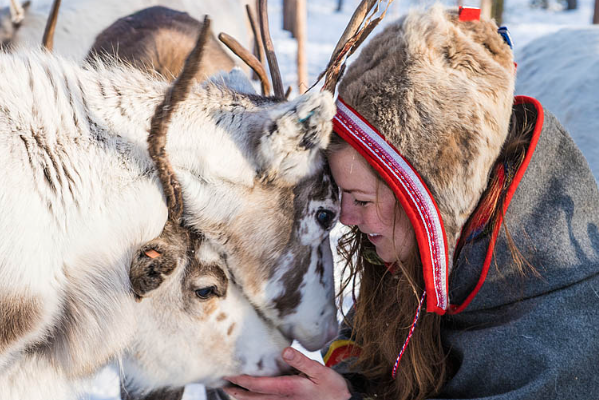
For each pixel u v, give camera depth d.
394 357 1.96
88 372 1.69
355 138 1.61
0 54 1.62
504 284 1.70
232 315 1.73
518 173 1.62
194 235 1.62
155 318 1.70
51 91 1.56
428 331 1.85
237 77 1.94
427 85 1.53
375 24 1.69
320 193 1.68
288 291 1.73
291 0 11.42
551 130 1.71
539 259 1.65
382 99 1.58
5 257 1.41
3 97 1.51
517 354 1.65
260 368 1.81
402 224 1.72
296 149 1.56
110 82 1.65
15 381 1.59
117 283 1.59
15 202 1.43
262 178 1.60
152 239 1.59
